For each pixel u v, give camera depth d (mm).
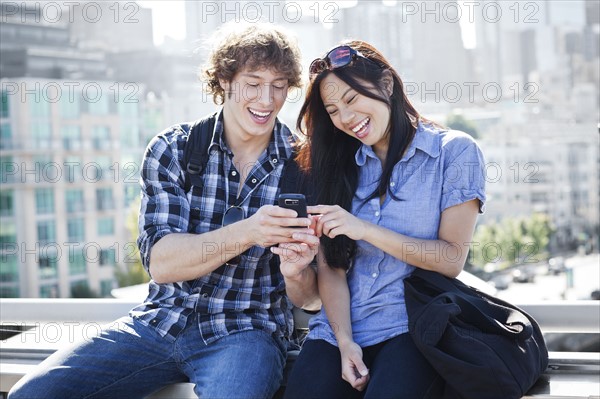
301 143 1956
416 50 33406
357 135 1831
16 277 36438
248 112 1891
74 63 39281
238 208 1925
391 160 1824
